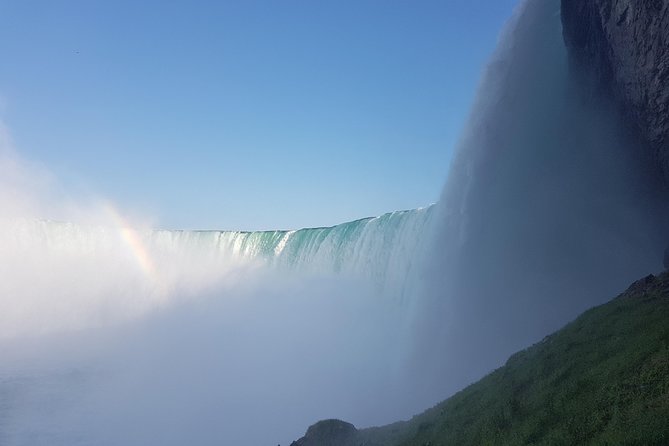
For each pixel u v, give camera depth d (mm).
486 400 20391
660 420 12430
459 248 46125
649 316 18156
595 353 17891
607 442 12812
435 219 50781
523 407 17562
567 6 36312
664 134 28312
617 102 33375
